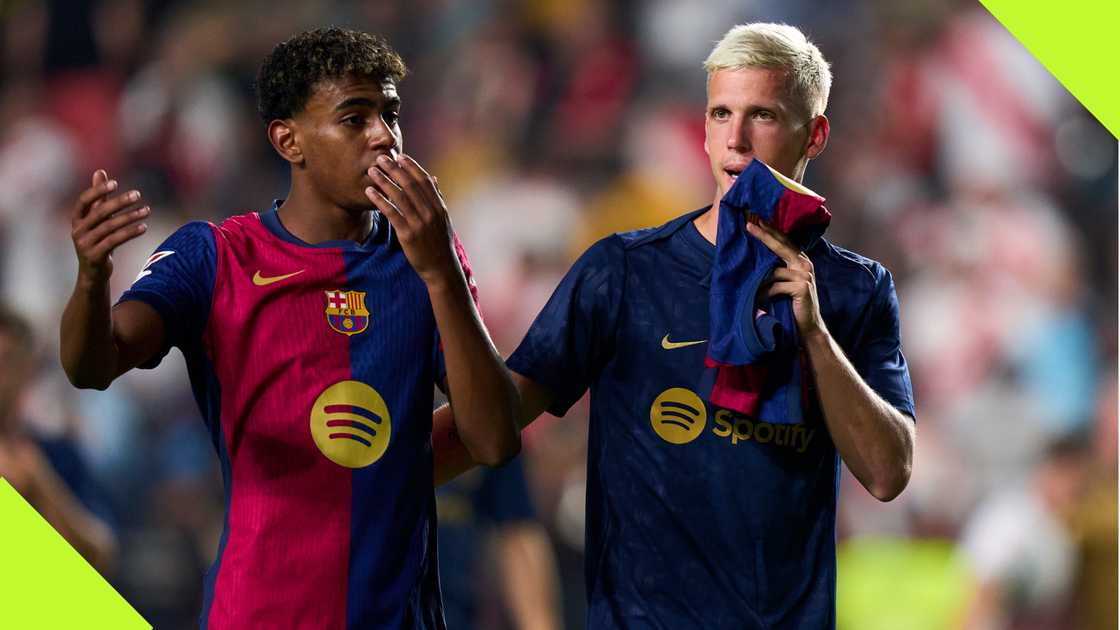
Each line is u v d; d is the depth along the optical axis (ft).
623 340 41.24
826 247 42.14
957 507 135.23
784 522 40.32
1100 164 155.43
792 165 40.88
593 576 41.27
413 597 36.88
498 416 36.19
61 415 122.31
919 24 160.66
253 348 36.19
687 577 40.06
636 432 40.78
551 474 112.68
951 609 121.29
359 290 37.19
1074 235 153.48
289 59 36.65
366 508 36.32
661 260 41.50
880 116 158.71
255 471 36.19
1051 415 142.92
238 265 36.63
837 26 162.20
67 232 153.99
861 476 39.99
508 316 149.59
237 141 158.71
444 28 165.78
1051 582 107.24
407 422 37.01
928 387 144.97
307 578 35.83
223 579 36.04
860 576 124.06
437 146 162.09
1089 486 111.86
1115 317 150.10
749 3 162.81
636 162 158.40
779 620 40.09
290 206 37.83
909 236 152.87
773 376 39.96
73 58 161.07
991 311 147.74
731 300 39.45
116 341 33.99
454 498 69.77
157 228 152.35
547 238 153.69
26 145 157.07
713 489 40.14
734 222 39.55
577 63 162.61
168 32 162.40
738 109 39.91
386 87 36.55
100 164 157.99
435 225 34.78
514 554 69.92
